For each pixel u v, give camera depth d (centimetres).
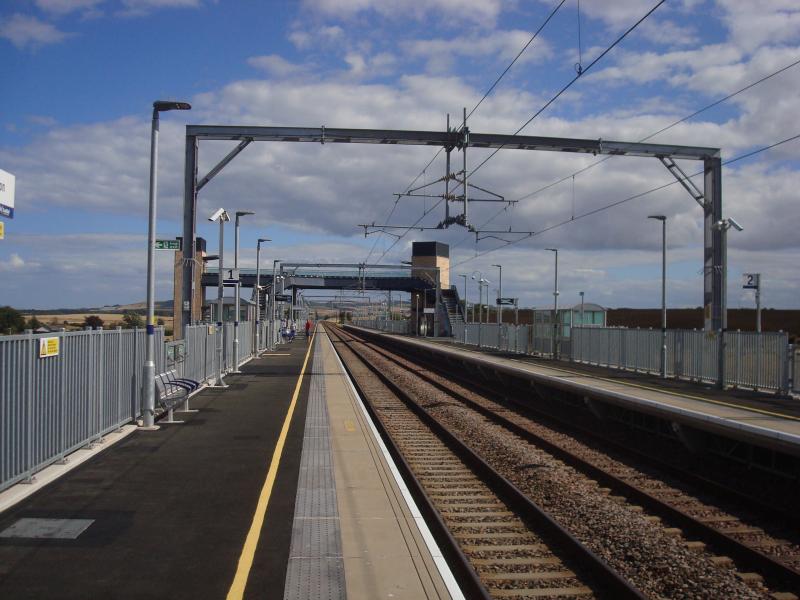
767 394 1922
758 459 1184
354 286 8031
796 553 737
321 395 1895
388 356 4472
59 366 930
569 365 3012
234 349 2614
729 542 740
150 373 1280
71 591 530
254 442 1164
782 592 631
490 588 622
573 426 1570
